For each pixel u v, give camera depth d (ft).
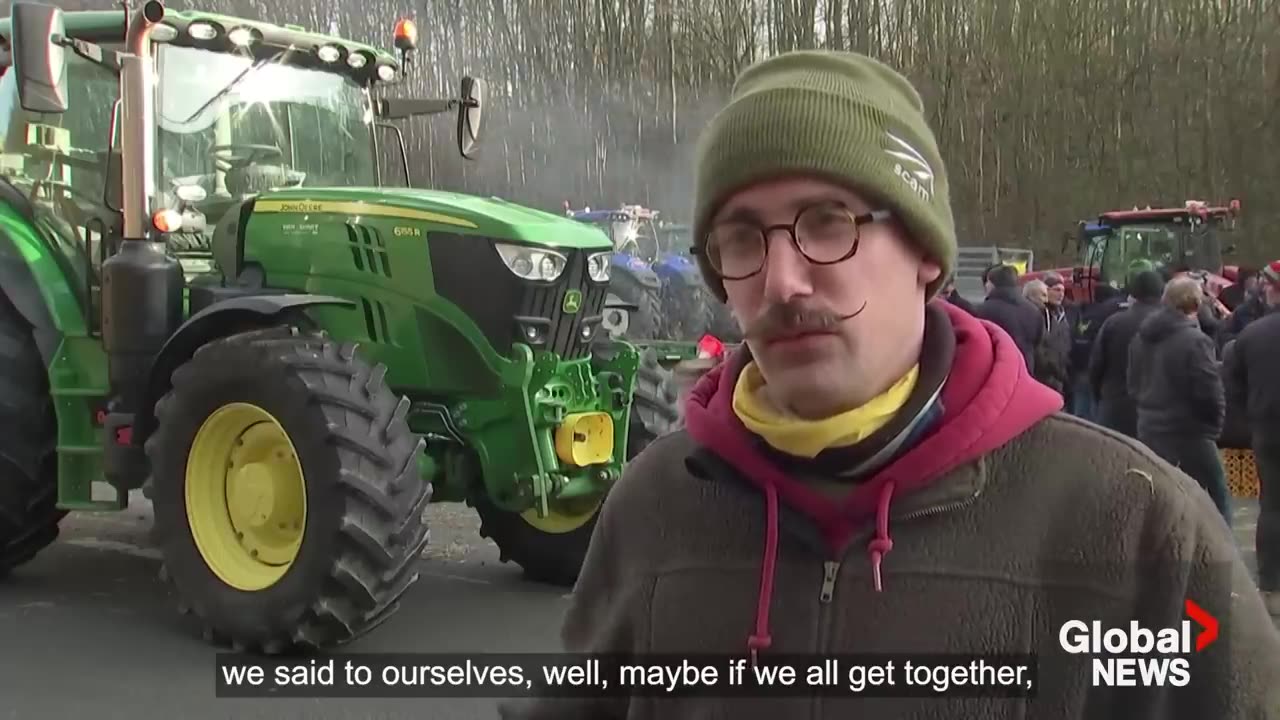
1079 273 50.31
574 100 65.87
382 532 12.58
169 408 14.01
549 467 14.75
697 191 4.30
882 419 4.10
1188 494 3.94
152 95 15.97
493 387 14.78
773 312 4.06
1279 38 75.36
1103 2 75.92
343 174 18.34
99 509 15.44
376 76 18.67
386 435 12.91
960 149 76.07
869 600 4.03
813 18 69.67
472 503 16.99
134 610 15.44
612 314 16.31
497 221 14.69
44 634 14.28
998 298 25.54
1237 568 3.93
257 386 13.08
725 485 4.42
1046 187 75.92
